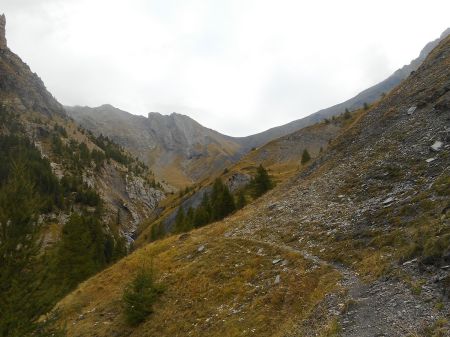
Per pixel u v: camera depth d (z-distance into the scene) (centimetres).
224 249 3650
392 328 1358
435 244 1761
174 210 13938
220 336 2220
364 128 5438
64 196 15650
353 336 1393
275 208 4434
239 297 2627
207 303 2784
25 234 1526
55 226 12175
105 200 19588
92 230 7650
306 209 3841
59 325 1648
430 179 2833
